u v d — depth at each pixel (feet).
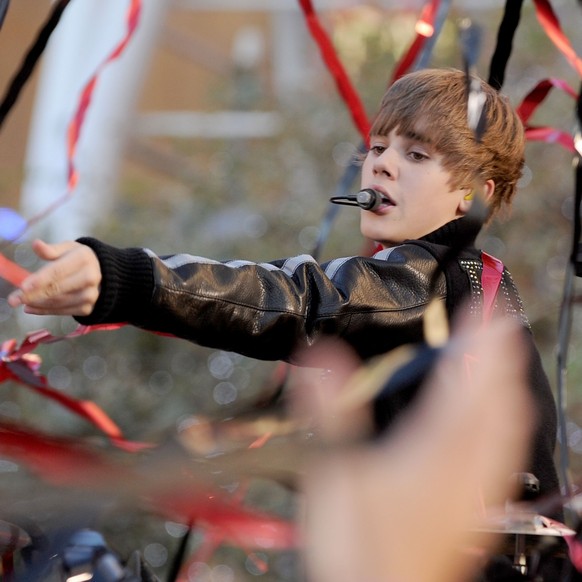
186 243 66.64
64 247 12.05
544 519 13.12
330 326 15.52
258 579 47.26
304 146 72.69
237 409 7.55
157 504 6.59
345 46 76.33
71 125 18.83
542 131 21.79
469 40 15.42
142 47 90.27
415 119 18.58
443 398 5.98
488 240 65.10
